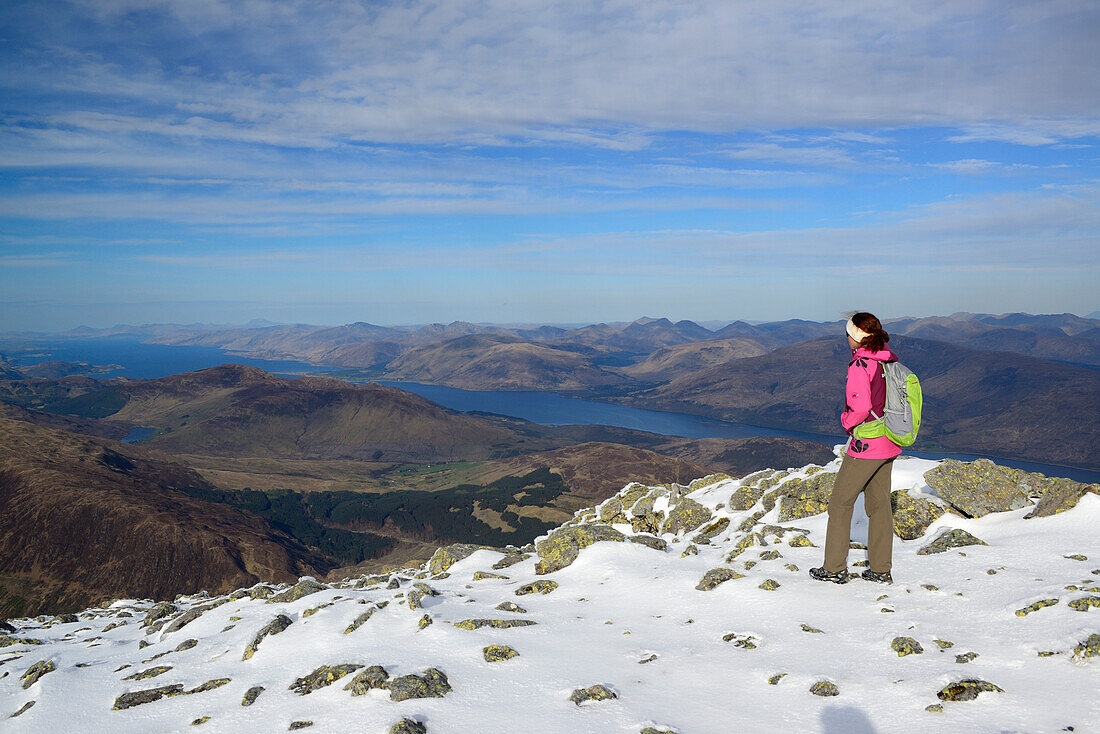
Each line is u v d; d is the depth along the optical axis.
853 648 7.77
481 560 15.05
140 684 9.16
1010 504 13.02
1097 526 11.03
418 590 11.31
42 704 8.66
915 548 12.16
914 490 14.44
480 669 7.80
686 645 8.50
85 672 10.14
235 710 7.61
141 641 12.18
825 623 8.66
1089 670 6.45
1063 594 8.24
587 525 15.13
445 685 7.28
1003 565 10.17
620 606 10.52
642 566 12.65
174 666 9.80
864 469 9.87
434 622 9.32
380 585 13.62
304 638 9.62
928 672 6.91
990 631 7.78
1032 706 5.96
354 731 6.52
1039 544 10.88
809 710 6.41
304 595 12.92
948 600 8.98
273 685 8.16
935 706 6.16
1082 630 7.14
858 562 11.09
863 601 9.32
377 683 7.44
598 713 6.60
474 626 9.34
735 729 6.16
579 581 12.30
